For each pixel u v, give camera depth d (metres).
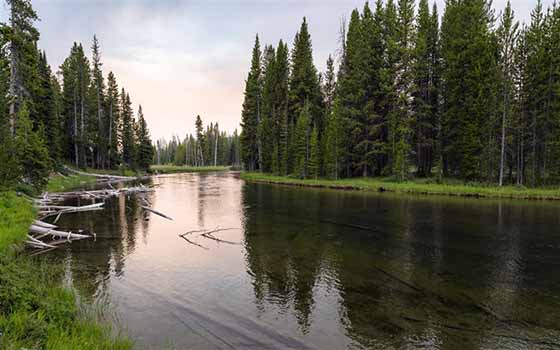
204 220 17.77
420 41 36.38
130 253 11.59
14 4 22.66
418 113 36.91
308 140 45.12
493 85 31.95
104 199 26.52
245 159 62.69
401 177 35.84
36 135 23.38
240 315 7.04
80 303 7.29
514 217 18.53
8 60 22.41
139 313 7.06
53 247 12.31
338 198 27.38
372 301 7.78
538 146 33.28
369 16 41.50
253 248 12.26
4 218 13.63
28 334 4.75
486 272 9.77
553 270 9.92
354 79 41.50
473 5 35.28
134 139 68.25
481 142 33.25
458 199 26.64
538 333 6.36
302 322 6.76
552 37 31.44
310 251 11.88
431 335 6.27
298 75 51.31
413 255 11.38
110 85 61.97
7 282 5.91
